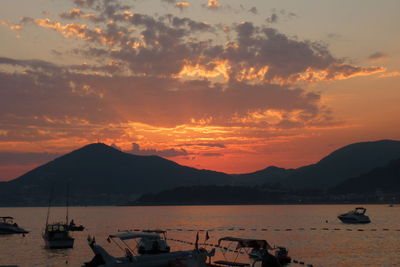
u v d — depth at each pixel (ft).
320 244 235.40
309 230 349.82
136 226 447.83
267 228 385.29
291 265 160.45
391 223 436.76
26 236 303.48
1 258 183.01
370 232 320.91
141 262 129.59
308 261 169.48
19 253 199.82
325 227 384.06
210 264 136.36
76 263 168.76
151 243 183.83
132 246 225.56
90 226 455.63
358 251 201.87
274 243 242.37
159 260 133.08
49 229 228.84
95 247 131.44
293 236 291.58
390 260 171.53
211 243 246.27
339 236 287.28
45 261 174.09
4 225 321.32
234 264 131.75
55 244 215.10
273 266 135.44
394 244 232.32
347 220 432.66
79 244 241.76
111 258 129.80
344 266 157.38
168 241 262.06
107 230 384.68
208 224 467.52
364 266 157.17
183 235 316.19
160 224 483.10
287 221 506.07
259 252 166.81
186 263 127.13
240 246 144.66
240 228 391.45
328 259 175.22
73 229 373.20
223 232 341.82
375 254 190.39
